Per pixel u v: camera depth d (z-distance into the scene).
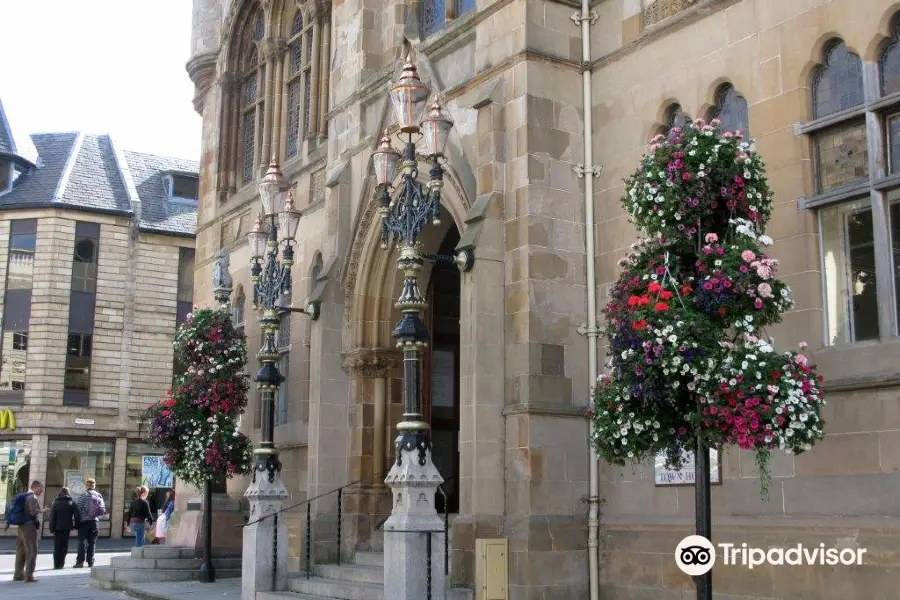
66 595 16.77
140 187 45.22
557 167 12.87
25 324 41.41
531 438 12.00
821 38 10.56
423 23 16.56
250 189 21.84
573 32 13.35
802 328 10.32
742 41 11.42
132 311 43.09
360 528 15.41
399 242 12.91
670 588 11.26
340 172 16.86
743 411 7.96
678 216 8.85
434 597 10.92
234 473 18.48
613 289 9.12
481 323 12.48
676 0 12.39
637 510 11.88
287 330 19.59
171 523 22.05
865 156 10.12
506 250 12.77
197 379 18.69
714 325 8.34
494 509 12.18
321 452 15.77
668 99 12.26
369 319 16.00
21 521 19.41
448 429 17.09
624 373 8.52
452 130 14.16
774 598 10.15
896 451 9.38
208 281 23.30
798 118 10.66
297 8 21.27
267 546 14.39
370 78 16.83
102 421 41.78
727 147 8.96
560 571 11.88
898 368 9.48
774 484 10.38
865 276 10.03
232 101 23.56
